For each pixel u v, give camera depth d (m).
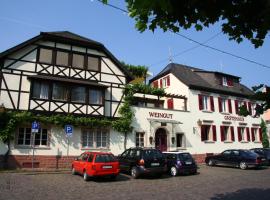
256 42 3.84
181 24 3.93
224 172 18.34
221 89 29.28
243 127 31.03
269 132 33.97
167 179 15.01
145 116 22.98
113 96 21.81
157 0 3.00
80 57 21.11
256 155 20.17
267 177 15.60
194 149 25.53
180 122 24.27
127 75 22.73
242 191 11.12
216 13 3.76
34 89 18.47
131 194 10.49
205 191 11.16
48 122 18.31
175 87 28.03
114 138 21.11
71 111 19.33
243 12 3.65
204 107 27.70
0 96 17.59
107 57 22.23
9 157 17.08
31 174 15.41
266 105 3.38
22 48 18.95
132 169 15.59
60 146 18.80
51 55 20.02
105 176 13.98
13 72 18.31
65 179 14.08
